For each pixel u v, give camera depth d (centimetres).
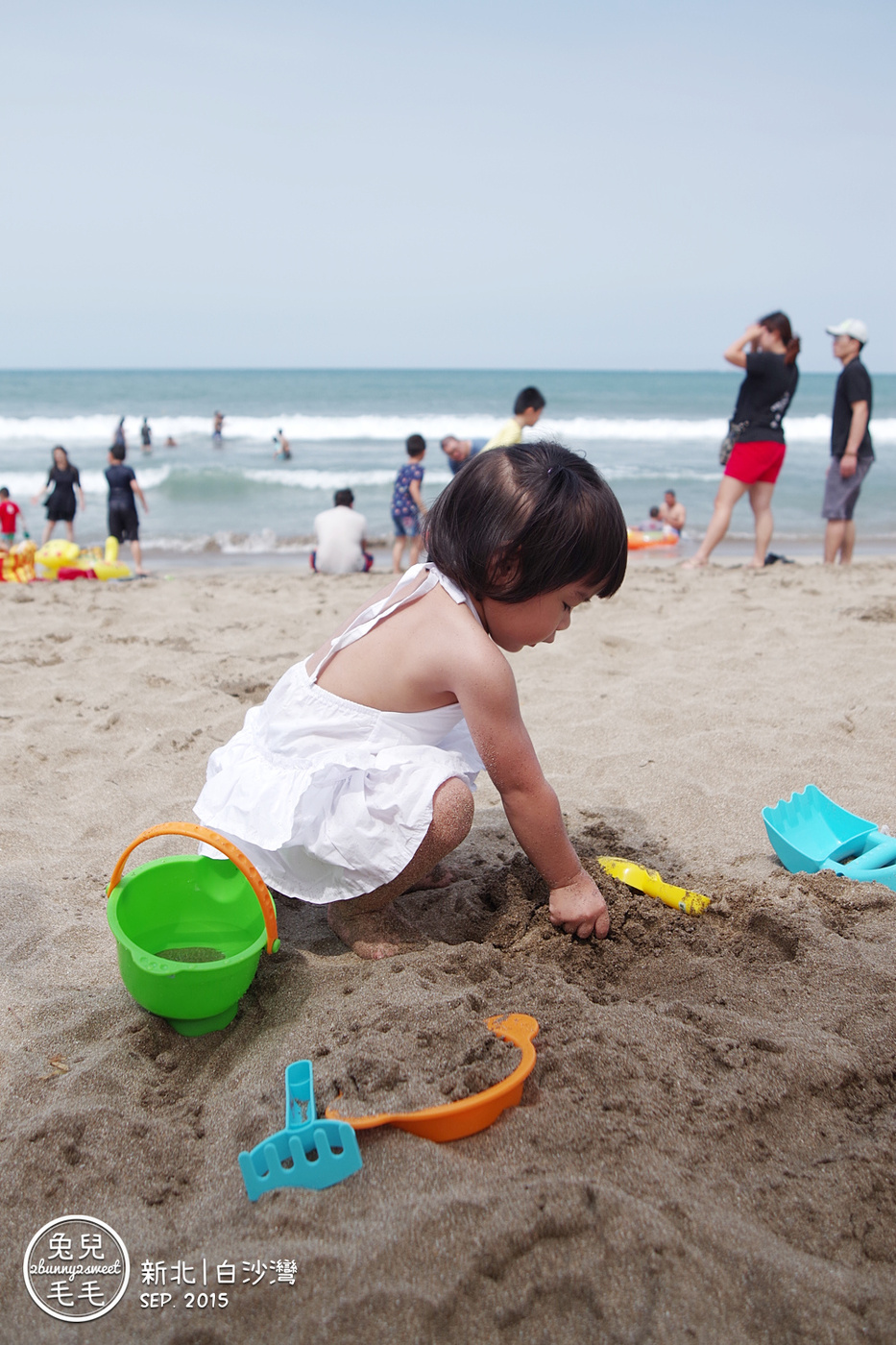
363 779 184
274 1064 158
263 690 387
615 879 213
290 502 1504
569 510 173
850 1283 117
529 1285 115
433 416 3391
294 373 7506
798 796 251
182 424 2797
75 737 329
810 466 1936
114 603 584
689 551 1074
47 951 201
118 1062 163
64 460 1066
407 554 937
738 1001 174
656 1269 116
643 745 318
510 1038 154
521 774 183
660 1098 145
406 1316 111
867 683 376
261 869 191
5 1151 139
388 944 193
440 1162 133
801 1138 140
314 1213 125
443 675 181
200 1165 141
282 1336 111
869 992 170
